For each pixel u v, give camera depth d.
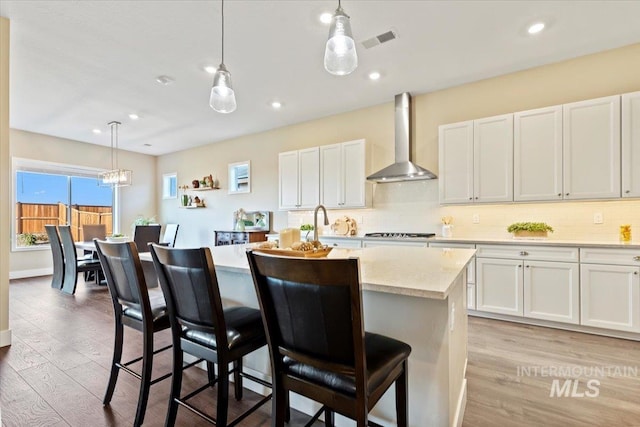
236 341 1.44
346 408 1.03
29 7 2.38
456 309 1.61
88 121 5.08
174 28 2.64
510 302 3.18
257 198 5.86
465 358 2.12
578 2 2.36
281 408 1.18
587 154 2.98
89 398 1.91
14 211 5.62
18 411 1.78
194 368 2.30
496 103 3.61
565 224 3.32
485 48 3.00
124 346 2.69
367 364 1.12
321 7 2.40
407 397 1.38
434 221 4.04
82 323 3.28
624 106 2.84
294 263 1.01
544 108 3.19
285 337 1.12
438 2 2.35
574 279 2.89
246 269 1.61
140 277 1.63
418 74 3.53
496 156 3.42
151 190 7.58
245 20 2.54
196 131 5.74
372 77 3.59
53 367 2.31
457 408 1.58
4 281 2.71
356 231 4.57
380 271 1.50
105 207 6.86
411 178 4.00
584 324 2.85
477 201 3.51
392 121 4.34
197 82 3.66
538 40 2.88
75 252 4.52
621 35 2.81
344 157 4.44
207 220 6.69
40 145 5.81
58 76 3.50
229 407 1.81
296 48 2.97
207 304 1.37
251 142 5.95
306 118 5.04
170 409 1.56
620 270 2.72
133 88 3.83
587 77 3.16
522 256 3.12
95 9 2.40
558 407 1.80
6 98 2.66
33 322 3.31
